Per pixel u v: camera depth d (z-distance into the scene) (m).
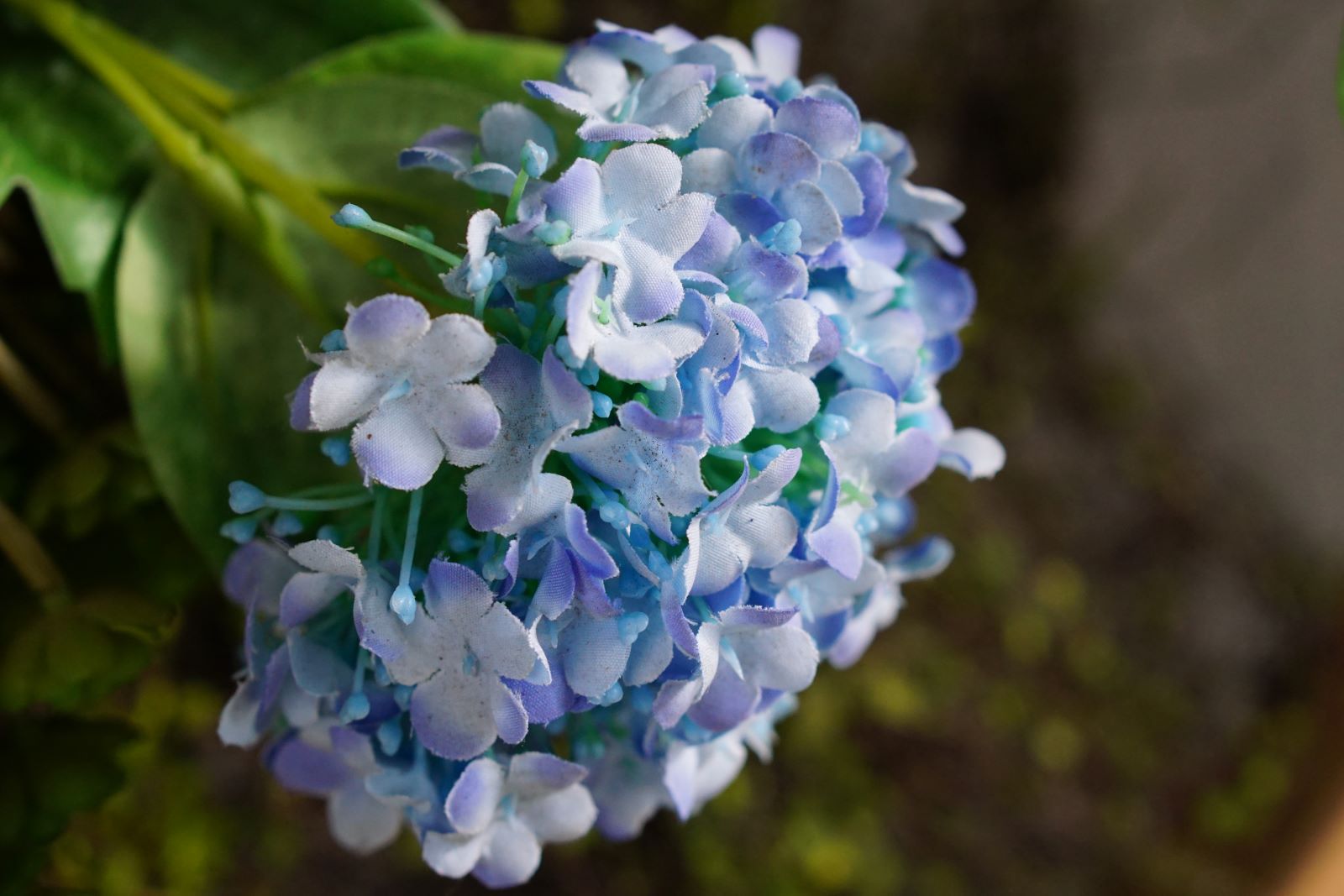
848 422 0.43
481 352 0.38
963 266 1.35
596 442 0.39
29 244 0.52
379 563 0.42
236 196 0.48
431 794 0.43
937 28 1.23
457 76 0.49
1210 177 1.38
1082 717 1.33
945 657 1.28
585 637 0.41
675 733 0.44
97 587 0.49
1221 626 1.43
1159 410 1.45
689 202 0.40
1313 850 1.07
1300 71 1.33
